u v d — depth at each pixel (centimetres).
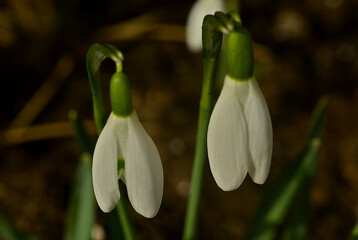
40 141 45
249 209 43
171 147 45
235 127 24
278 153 47
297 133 48
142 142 24
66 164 44
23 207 40
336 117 51
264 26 56
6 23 50
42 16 51
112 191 24
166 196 43
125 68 51
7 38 50
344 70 54
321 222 44
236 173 24
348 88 53
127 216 28
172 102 49
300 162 30
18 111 47
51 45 51
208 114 26
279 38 55
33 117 47
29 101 48
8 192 41
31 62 49
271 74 53
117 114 24
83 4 54
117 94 24
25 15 51
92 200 30
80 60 51
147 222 41
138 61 52
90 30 53
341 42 56
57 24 51
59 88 49
